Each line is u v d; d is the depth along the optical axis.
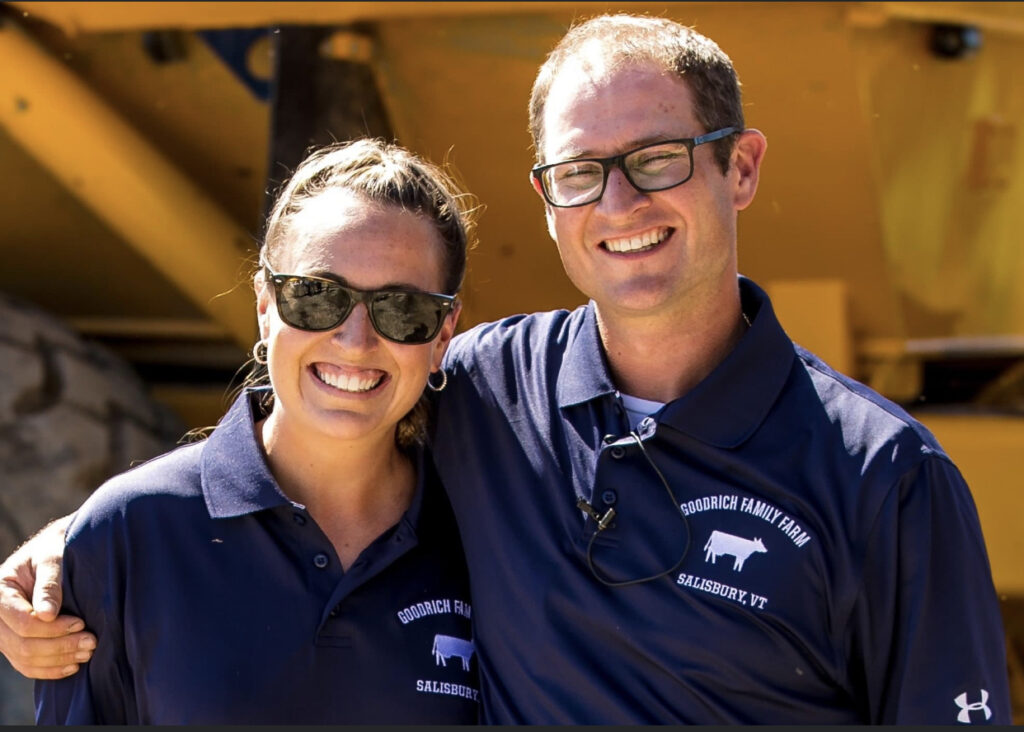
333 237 7.88
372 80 14.33
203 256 17.22
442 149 15.11
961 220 16.08
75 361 16.11
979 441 15.71
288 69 14.16
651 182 8.06
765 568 7.64
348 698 7.77
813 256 15.73
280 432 8.23
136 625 7.78
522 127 14.81
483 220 15.74
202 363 18.44
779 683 7.66
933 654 7.50
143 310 18.59
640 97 8.09
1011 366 16.72
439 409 8.73
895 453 7.66
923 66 15.04
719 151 8.24
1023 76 15.27
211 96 17.02
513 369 8.76
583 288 8.46
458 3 13.95
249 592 7.84
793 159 14.91
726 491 7.84
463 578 8.41
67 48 16.78
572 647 7.82
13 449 14.88
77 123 16.61
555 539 8.01
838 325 15.77
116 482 8.18
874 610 7.61
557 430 8.31
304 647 7.76
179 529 7.96
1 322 15.80
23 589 8.01
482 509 8.28
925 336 16.78
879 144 15.34
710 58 8.34
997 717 7.47
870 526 7.59
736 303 8.54
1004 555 15.52
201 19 14.91
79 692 7.91
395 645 7.92
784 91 14.37
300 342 7.85
